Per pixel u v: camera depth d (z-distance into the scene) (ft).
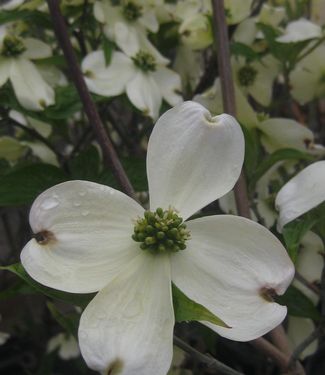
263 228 0.45
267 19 0.84
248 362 1.02
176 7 0.85
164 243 0.46
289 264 0.44
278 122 0.71
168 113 0.49
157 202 0.48
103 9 0.77
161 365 0.40
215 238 0.46
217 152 0.48
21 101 0.67
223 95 0.64
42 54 0.72
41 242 0.43
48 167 0.64
